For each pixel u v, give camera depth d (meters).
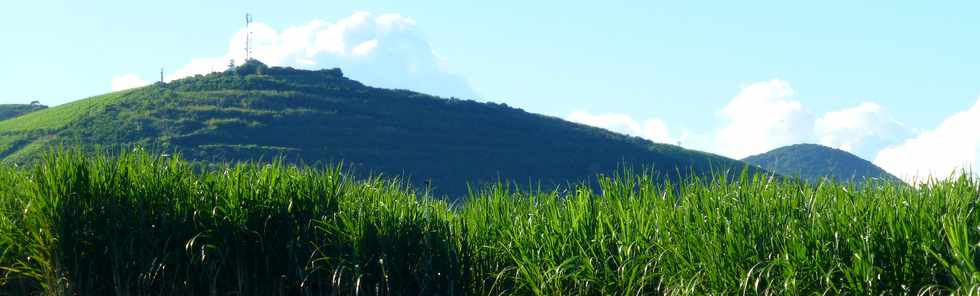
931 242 6.62
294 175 9.53
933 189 7.68
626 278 7.82
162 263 8.88
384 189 9.91
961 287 6.15
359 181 9.97
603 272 7.98
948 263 6.54
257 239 9.02
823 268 6.89
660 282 7.52
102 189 9.10
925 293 6.65
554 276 7.86
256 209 9.09
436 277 8.70
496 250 8.84
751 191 8.15
